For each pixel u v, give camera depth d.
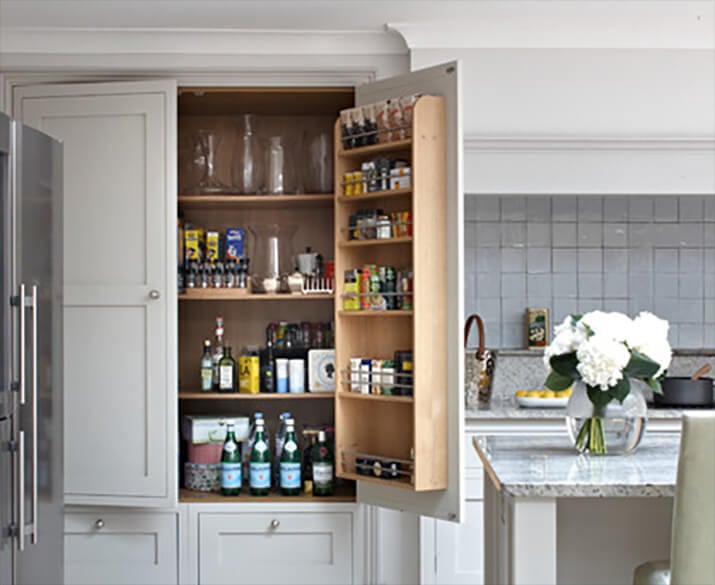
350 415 3.75
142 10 3.68
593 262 4.60
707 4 3.71
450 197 3.39
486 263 4.58
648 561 2.70
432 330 3.39
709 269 4.61
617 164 4.15
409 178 3.45
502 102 4.11
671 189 4.15
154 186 3.88
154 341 3.87
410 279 3.47
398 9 3.72
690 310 4.61
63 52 3.96
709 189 4.15
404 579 3.96
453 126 3.38
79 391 3.91
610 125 4.13
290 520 3.97
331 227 4.50
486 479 2.96
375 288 3.59
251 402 4.48
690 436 2.11
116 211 3.90
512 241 4.59
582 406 2.69
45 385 2.96
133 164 3.89
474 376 4.09
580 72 4.12
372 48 4.02
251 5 3.63
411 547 3.95
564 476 2.37
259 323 4.48
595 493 2.28
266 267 4.21
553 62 4.11
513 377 4.48
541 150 4.14
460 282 3.37
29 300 2.82
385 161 3.54
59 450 3.07
